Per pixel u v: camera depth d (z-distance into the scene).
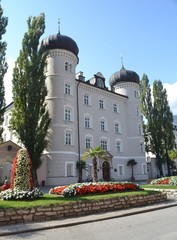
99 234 7.09
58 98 33.16
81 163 32.81
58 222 8.44
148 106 48.62
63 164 30.73
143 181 37.44
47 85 33.81
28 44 29.48
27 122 26.25
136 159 42.66
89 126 38.00
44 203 9.26
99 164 37.03
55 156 30.69
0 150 27.69
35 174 26.20
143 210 10.70
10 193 10.34
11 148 28.50
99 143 38.50
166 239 6.36
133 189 14.03
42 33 30.69
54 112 32.47
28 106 26.72
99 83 42.12
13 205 8.78
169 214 9.95
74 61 36.88
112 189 12.96
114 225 8.23
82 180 33.44
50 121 29.30
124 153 42.34
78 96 37.44
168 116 48.59
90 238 6.68
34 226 7.89
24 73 27.89
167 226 7.82
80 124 36.34
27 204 9.02
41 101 28.23
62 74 34.41
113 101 43.53
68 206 9.54
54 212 9.13
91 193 12.14
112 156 38.97
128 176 41.59
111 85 48.06
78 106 36.88
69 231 7.53
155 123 47.03
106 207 10.62
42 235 7.11
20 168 11.16
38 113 27.31
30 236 7.03
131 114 44.91
